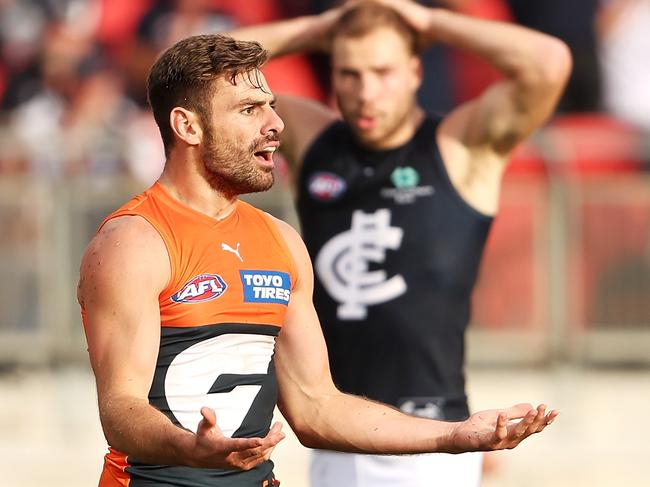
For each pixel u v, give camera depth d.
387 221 19.41
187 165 13.66
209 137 13.48
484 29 18.97
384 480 18.80
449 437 13.46
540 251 31.09
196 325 13.23
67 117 39.41
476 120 19.34
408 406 19.05
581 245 31.25
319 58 39.94
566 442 31.48
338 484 19.08
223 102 13.45
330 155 19.88
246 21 41.00
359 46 18.80
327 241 19.66
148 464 13.34
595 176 31.17
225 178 13.59
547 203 31.05
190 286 13.24
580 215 31.19
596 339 31.52
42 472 28.98
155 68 13.74
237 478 13.58
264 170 13.69
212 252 13.45
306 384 14.55
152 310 13.04
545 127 40.50
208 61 13.43
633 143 31.78
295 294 14.45
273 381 13.84
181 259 13.27
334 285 19.47
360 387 19.22
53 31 40.06
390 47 18.80
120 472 13.49
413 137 19.66
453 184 19.41
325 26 19.84
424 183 19.42
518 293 31.22
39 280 31.52
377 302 19.19
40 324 31.66
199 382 13.25
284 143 20.42
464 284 19.44
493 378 32.81
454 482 18.75
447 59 40.19
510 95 19.00
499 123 19.11
